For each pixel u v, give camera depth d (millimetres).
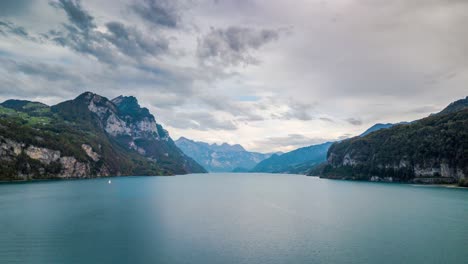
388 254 65188
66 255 63844
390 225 93750
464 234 81938
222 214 114000
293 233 83375
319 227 91125
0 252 65812
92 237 77625
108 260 61031
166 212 116875
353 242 74312
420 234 82250
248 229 88188
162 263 59469
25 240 74438
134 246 70250
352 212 118938
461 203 145000
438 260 61656
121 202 144500
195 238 77562
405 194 193375
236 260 61375
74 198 157375
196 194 196625
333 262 60500
